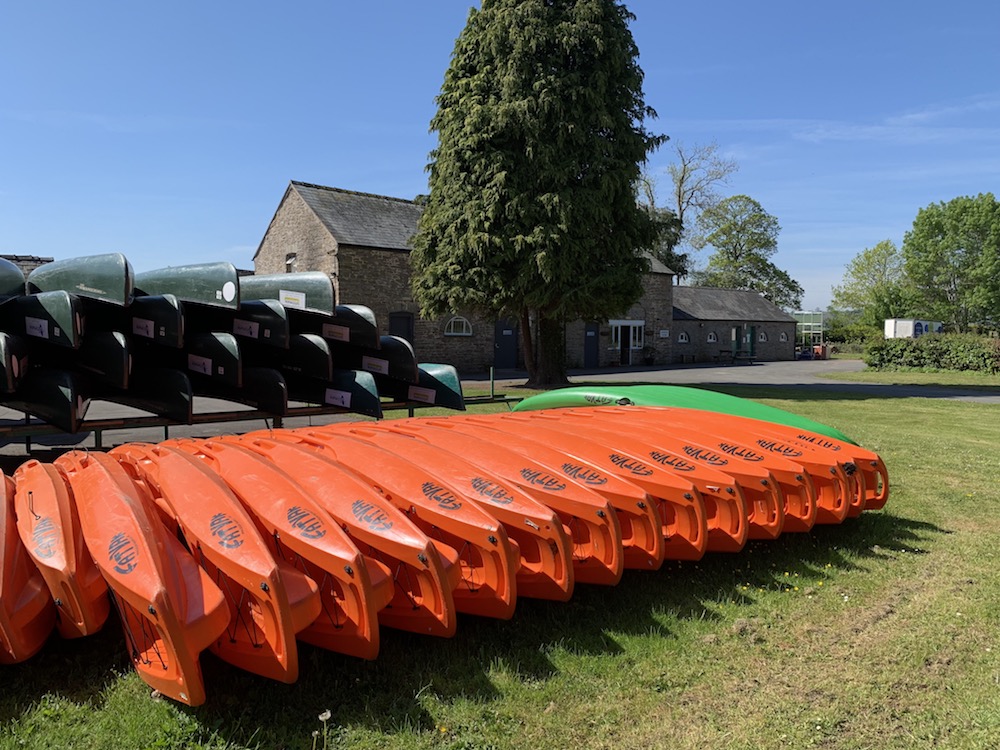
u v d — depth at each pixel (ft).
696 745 8.16
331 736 8.20
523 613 11.49
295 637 8.88
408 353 25.89
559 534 10.28
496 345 86.43
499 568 9.91
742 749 8.07
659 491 12.40
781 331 146.82
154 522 9.30
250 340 23.18
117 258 19.08
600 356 104.47
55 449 22.88
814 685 9.50
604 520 10.97
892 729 8.49
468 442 13.52
